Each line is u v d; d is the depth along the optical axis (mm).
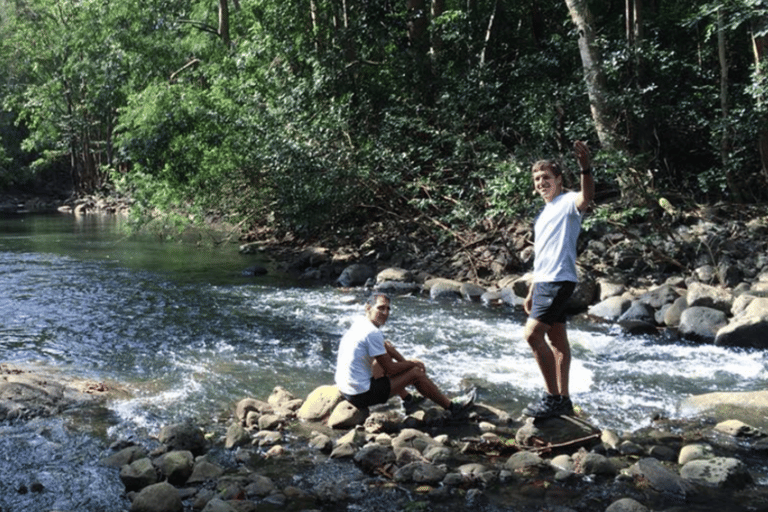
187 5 21766
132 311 9555
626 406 5844
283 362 7188
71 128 36281
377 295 5582
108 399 5930
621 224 10812
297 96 14766
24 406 5555
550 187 5223
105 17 21141
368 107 14836
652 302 9172
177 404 5871
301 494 4203
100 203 32781
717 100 13125
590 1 15602
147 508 3980
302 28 16547
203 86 18984
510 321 9039
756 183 12859
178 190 15109
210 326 8719
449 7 18672
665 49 14016
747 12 10688
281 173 14180
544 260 5172
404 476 4434
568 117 13031
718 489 4262
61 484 4359
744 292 8969
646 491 4242
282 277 12484
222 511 3854
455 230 13078
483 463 4711
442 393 6066
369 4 15797
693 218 11953
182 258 14852
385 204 14695
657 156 13211
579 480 4406
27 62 36219
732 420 5254
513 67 15172
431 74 15320
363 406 5469
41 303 10055
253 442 5047
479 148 13484
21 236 19625
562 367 5363
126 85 20391
